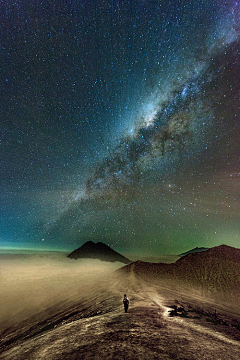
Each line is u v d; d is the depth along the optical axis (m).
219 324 14.11
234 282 41.34
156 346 7.43
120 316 13.66
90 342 8.02
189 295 32.97
